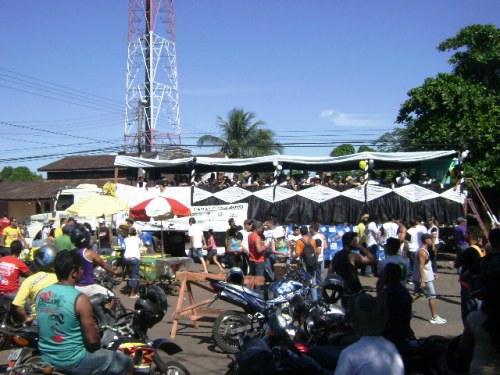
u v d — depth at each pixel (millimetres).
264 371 5176
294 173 28578
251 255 12977
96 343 4688
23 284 7031
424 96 25359
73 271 4766
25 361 5473
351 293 8930
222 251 21031
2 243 19078
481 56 27234
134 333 5969
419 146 25516
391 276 6156
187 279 9867
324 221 20766
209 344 9234
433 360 5656
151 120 43906
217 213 21531
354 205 20594
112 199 17703
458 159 21703
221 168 26016
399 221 17484
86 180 44094
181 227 21312
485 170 23891
